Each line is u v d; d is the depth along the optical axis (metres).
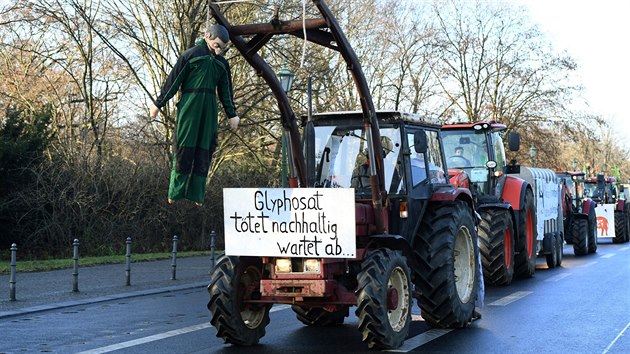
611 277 16.77
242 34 8.55
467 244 10.62
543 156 46.41
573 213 25.73
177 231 29.45
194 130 7.62
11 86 29.55
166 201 28.47
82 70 30.47
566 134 46.06
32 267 19.33
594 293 13.74
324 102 31.95
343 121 10.55
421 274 9.96
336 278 9.12
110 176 27.16
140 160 28.55
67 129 29.42
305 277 8.70
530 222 17.81
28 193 24.77
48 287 15.64
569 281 16.05
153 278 17.81
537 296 13.43
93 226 26.47
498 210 15.88
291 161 9.73
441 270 9.89
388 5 38.34
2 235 24.92
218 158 30.55
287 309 12.39
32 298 13.83
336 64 31.97
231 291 8.83
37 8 27.73
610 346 8.67
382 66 38.38
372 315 8.41
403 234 9.87
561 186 23.33
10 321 11.10
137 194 27.75
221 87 7.92
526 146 46.31
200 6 28.00
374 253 8.77
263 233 8.80
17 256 24.28
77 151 27.17
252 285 9.15
